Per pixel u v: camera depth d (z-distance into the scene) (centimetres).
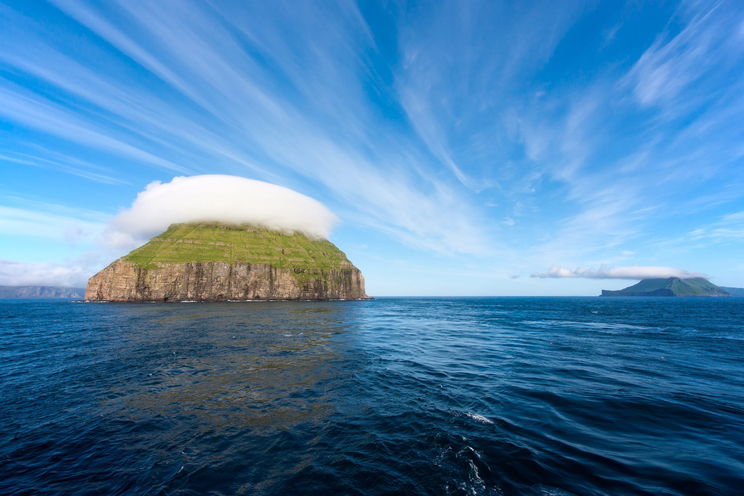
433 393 1376
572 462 800
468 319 5628
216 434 987
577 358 2142
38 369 1805
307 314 6756
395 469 779
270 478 748
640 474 742
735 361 2036
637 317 5931
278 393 1380
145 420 1095
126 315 6381
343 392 1392
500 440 922
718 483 700
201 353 2267
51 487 717
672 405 1211
